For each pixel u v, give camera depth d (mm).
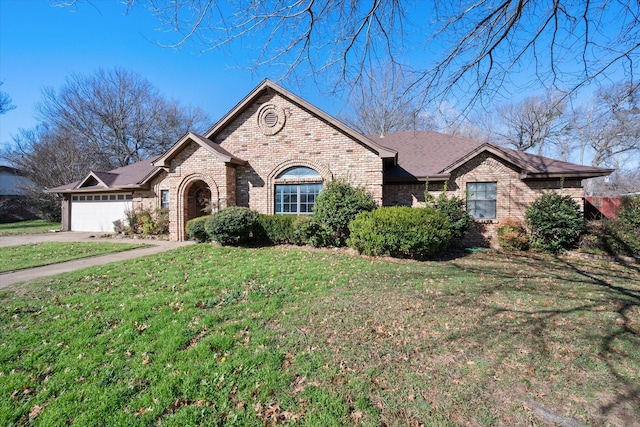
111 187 16688
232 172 13047
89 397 2760
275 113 12922
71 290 5934
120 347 3633
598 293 5801
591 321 4445
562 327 4246
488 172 12281
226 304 5078
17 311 4855
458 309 4938
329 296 5551
